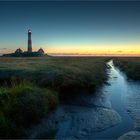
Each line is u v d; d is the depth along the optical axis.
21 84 16.86
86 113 15.47
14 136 10.48
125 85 29.77
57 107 15.97
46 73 23.38
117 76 42.50
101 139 11.10
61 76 21.97
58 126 12.71
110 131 12.28
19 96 13.30
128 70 45.69
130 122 13.88
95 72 35.75
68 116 14.53
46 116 13.51
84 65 45.50
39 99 13.78
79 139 11.11
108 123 13.59
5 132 10.27
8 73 24.05
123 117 14.99
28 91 14.36
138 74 37.31
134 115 15.41
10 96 13.40
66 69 28.98
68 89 20.80
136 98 21.17
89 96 20.70
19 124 11.41
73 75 24.03
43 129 11.97
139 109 17.08
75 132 12.04
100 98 20.61
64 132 11.98
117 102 19.42
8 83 20.97
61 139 11.04
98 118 14.50
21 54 170.12
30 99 13.16
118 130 12.45
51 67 32.62
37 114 12.64
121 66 65.06
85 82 22.97
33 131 11.46
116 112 16.14
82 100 19.12
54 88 19.55
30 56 165.75
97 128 12.70
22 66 34.94
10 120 11.08
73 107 16.83
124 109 17.11
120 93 23.64
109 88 26.83
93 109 16.73
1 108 11.94
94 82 24.67
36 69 27.56
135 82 32.62
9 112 11.70
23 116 11.92
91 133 11.95
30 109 12.43
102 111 16.23
